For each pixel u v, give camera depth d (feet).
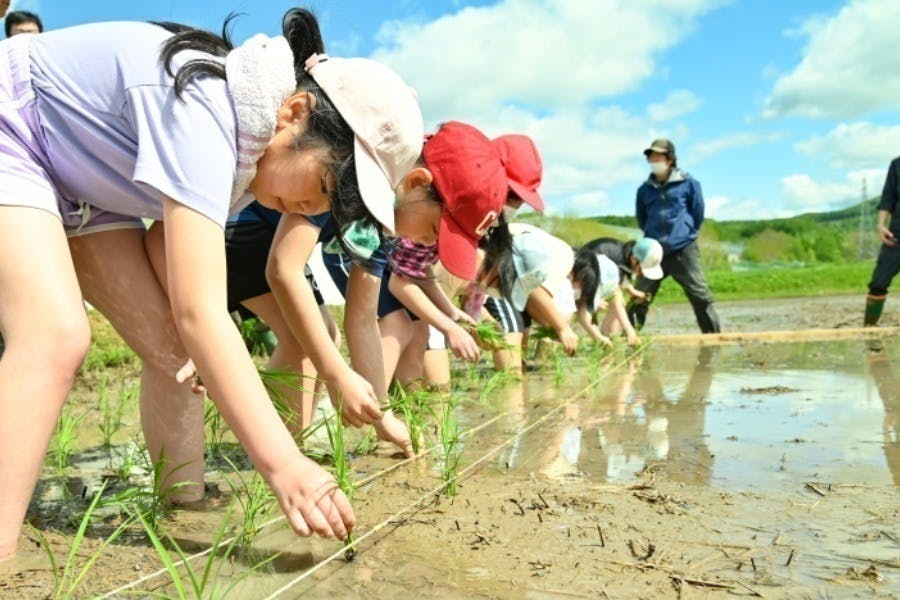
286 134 6.69
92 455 11.11
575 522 7.79
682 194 28.81
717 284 60.64
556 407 14.15
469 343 13.17
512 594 6.16
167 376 8.20
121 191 7.16
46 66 7.03
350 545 6.83
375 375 11.13
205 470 10.01
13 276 6.49
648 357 21.86
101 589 6.20
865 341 24.11
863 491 8.70
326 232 11.05
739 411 13.34
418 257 13.05
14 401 6.47
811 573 6.54
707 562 6.79
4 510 6.65
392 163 7.02
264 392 6.08
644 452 10.60
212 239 6.09
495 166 10.05
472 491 8.82
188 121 6.21
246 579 6.44
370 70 7.04
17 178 6.75
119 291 8.04
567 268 18.85
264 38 6.73
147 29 7.10
